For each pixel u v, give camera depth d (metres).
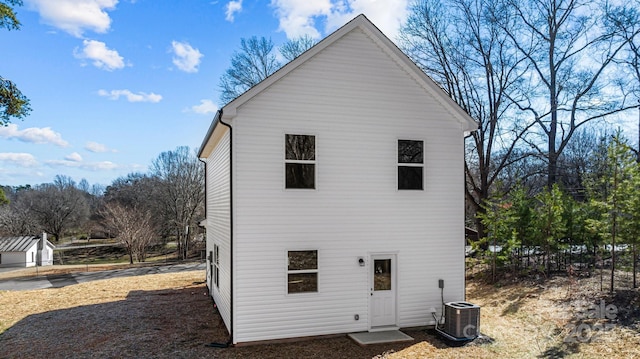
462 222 11.38
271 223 9.84
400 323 10.70
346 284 10.30
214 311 13.27
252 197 9.74
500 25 21.77
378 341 9.61
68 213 66.12
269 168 9.89
